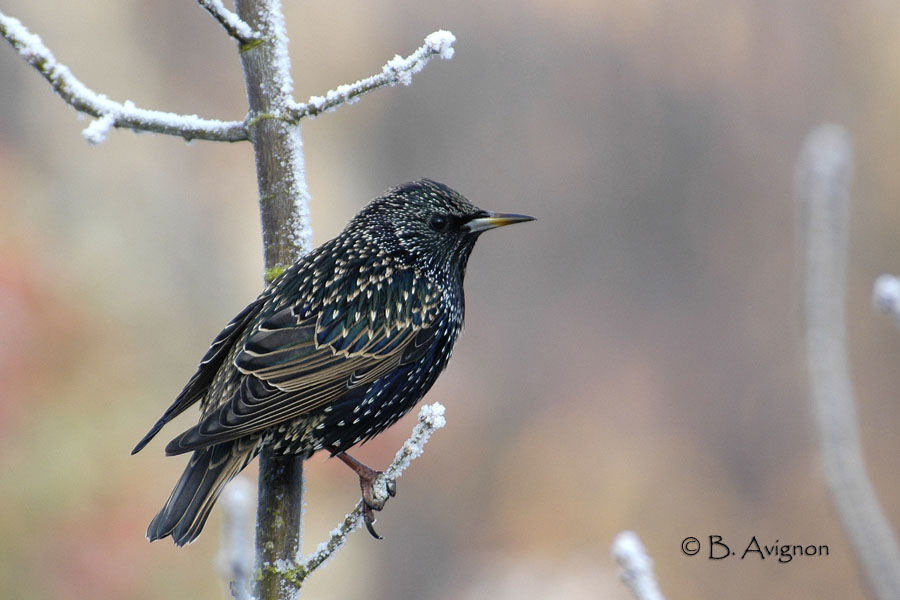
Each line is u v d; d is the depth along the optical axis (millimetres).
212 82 21031
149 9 20719
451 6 22625
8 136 17422
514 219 5297
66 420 10125
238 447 4434
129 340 12406
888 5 22281
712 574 15953
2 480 9500
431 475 18109
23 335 10562
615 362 21062
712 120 22688
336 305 4770
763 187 22344
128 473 9969
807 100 22422
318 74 22328
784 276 21609
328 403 4668
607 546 17344
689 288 22078
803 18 22578
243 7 4125
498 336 21562
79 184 17422
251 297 18500
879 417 16922
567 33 22828
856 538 2457
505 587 16547
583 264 22438
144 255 17156
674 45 22672
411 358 5016
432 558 17188
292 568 3982
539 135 22781
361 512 3902
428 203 5219
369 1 22422
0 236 12062
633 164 22672
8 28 3451
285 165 4199
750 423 19453
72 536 9297
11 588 9016
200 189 18562
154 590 9195
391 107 22578
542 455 18875
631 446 19188
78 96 3574
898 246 20156
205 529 9523
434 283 5176
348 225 5180
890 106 21734
